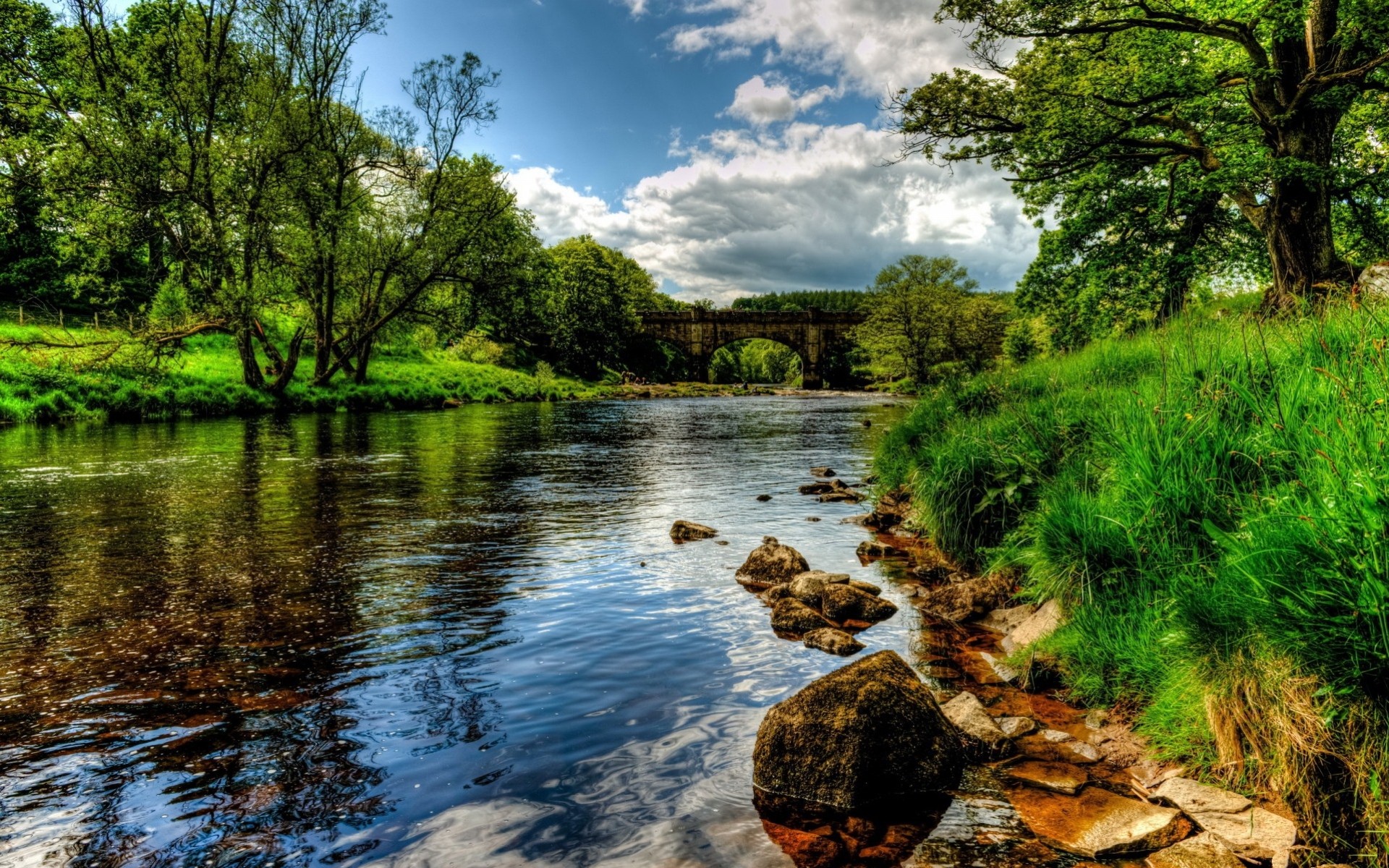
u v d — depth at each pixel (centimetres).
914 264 7162
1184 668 339
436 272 3512
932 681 432
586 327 7512
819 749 312
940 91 1523
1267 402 434
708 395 6184
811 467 1485
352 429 2347
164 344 2695
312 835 277
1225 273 2002
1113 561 453
